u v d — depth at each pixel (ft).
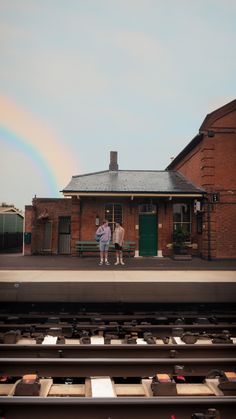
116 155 84.23
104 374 16.08
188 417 12.67
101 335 21.52
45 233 67.62
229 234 58.18
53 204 67.82
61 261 50.37
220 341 19.94
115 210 62.13
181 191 58.95
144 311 26.81
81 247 59.47
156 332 21.95
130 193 58.59
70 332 21.71
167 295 26.96
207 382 14.87
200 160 62.18
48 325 22.29
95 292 26.63
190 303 27.07
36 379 13.79
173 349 18.24
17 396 12.96
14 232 90.89
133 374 16.12
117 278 29.53
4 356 17.84
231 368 16.38
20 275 31.58
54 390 14.19
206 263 49.03
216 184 58.90
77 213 61.00
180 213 63.52
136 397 13.12
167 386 13.65
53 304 26.53
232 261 53.78
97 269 37.55
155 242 61.98
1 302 26.25
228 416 12.82
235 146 59.62
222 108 59.57
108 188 60.49
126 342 19.58
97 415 12.63
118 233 46.47
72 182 64.95
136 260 54.49
